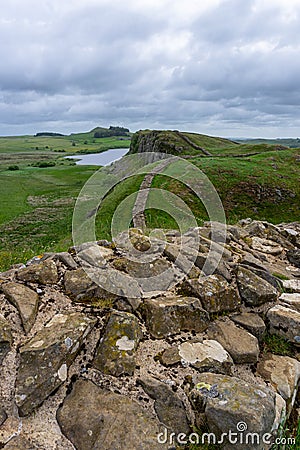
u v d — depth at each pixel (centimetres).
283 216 2830
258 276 535
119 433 300
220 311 468
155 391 335
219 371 371
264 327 452
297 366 409
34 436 302
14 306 413
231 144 7038
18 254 971
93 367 361
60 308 431
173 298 462
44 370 334
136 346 387
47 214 2694
